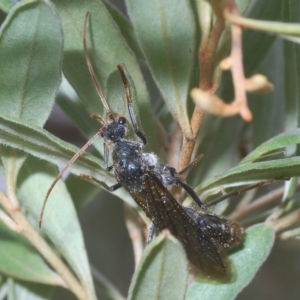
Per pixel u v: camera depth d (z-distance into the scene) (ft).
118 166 0.46
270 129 0.49
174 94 0.42
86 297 0.45
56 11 0.40
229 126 0.49
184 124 0.43
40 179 0.45
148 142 0.45
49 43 0.41
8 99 0.42
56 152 0.42
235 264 0.43
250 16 0.47
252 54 0.47
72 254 0.45
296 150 0.46
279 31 0.37
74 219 0.45
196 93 0.36
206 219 0.45
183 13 0.41
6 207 0.44
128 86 0.42
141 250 0.48
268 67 0.49
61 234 0.45
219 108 0.36
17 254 0.47
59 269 0.45
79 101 0.47
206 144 0.48
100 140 0.47
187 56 0.42
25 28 0.41
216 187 0.43
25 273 0.47
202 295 0.43
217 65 0.41
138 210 0.46
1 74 0.42
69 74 0.44
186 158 0.43
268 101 0.49
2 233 0.47
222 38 0.41
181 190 0.47
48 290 0.48
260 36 0.46
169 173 0.45
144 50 0.42
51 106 0.43
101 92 0.43
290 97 0.46
